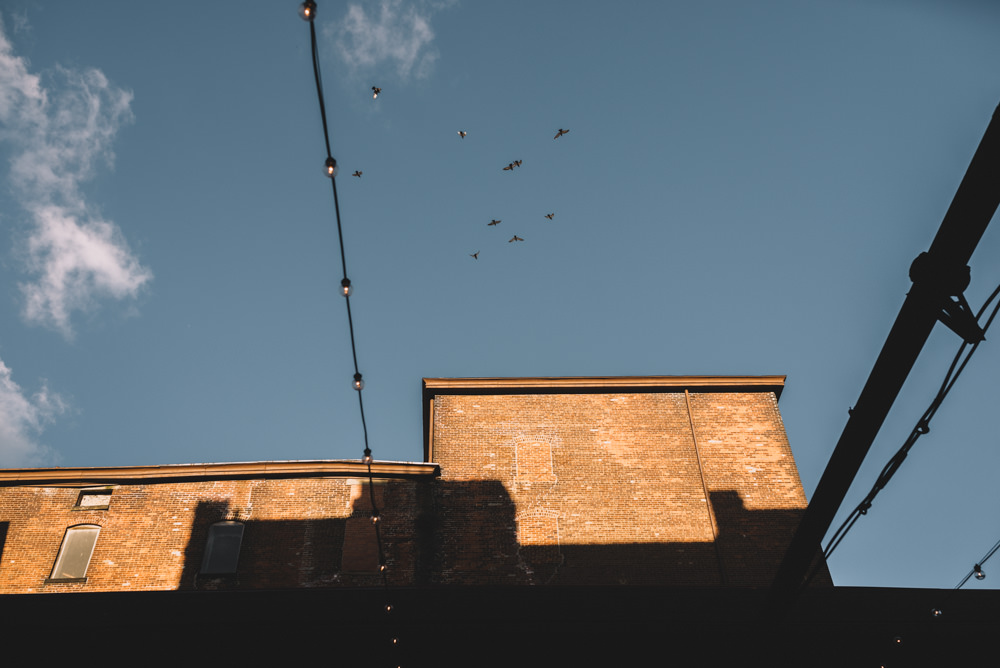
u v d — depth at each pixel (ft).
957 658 52.31
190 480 70.74
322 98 18.04
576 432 75.10
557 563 66.95
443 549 67.36
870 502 30.91
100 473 70.49
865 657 52.01
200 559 66.28
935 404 26.76
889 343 26.58
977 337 24.54
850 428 29.91
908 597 54.60
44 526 68.18
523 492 71.10
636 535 68.64
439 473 71.87
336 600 53.47
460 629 52.01
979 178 21.70
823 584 65.92
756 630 43.65
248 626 52.42
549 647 51.85
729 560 67.31
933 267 23.89
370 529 67.97
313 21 16.26
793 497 71.05
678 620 52.31
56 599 54.13
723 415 76.48
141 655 51.96
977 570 36.73
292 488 70.23
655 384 77.56
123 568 66.03
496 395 77.77
